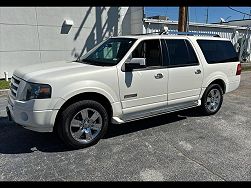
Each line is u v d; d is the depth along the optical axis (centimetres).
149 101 477
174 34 546
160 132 493
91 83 403
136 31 1462
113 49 484
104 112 429
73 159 381
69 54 1285
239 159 386
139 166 363
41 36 1194
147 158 387
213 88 594
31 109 370
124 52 452
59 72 397
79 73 397
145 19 1441
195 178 334
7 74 1082
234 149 421
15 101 389
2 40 1106
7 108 422
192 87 543
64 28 1242
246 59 2084
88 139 421
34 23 1164
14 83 420
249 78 1253
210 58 578
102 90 414
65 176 336
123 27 1423
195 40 557
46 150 410
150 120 563
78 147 413
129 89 445
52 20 1204
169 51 503
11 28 1116
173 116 593
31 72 405
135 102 459
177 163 372
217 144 440
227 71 616
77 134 409
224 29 1916
